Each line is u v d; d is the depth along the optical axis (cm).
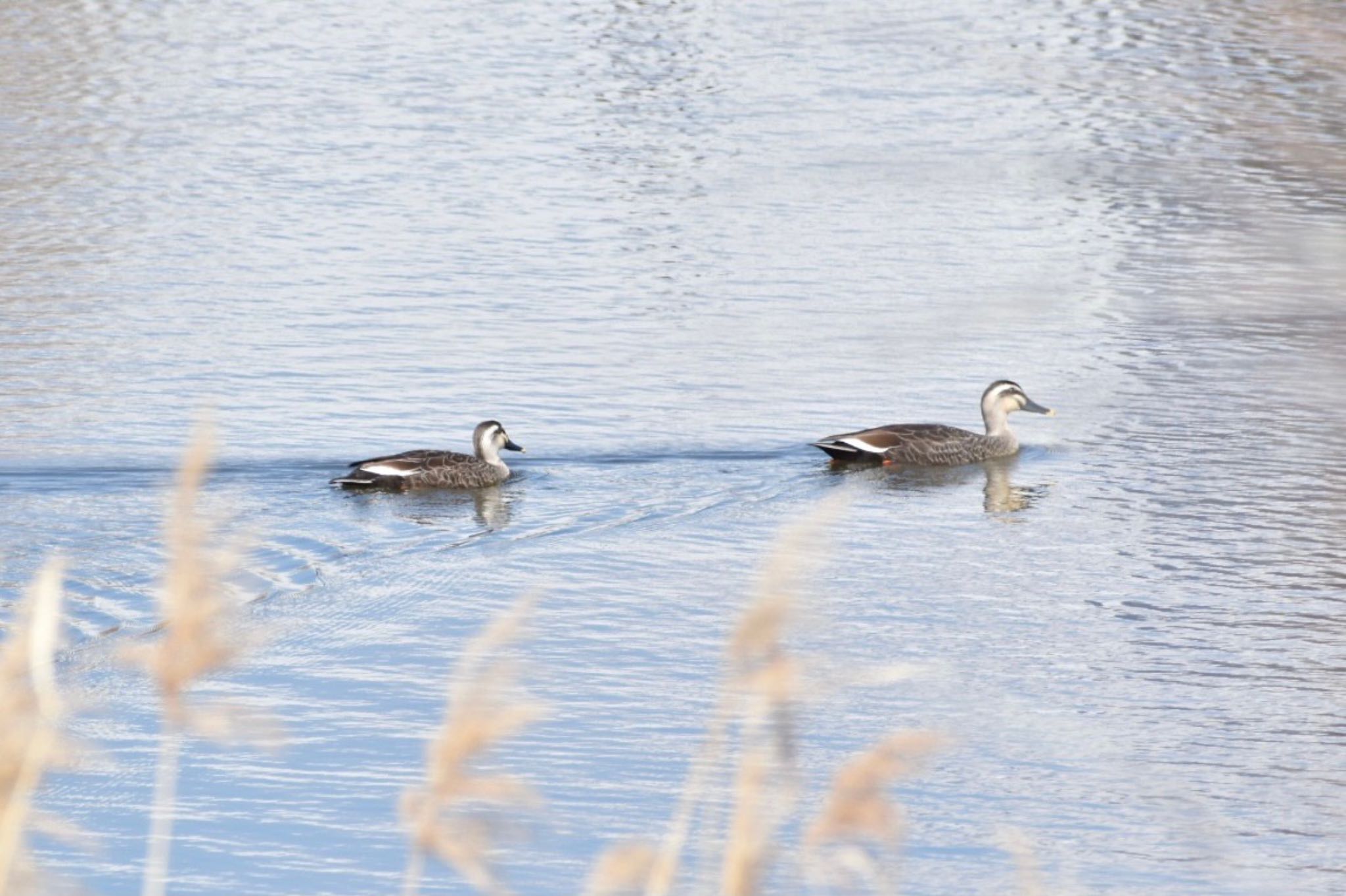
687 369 3081
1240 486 2516
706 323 3356
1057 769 1620
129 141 4888
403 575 2150
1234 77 4628
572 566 2205
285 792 1530
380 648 1905
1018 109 5184
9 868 591
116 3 6775
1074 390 2983
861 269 3753
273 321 3322
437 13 6681
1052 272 3703
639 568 2202
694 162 4744
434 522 2358
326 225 4084
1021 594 2105
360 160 4725
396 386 2952
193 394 2866
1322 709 1759
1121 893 1372
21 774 566
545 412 2850
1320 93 1902
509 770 1564
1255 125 4272
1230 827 1498
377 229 4053
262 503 2397
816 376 3062
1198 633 1975
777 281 3666
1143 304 3459
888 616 2030
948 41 5750
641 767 1589
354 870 1381
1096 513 2423
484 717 589
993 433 2714
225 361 3055
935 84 5491
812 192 4419
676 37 6275
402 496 2466
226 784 1538
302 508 2392
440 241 3956
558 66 5875
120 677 1766
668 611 2039
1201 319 3350
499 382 2991
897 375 3070
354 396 2894
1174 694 1803
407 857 1403
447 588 2111
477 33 6362
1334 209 3859
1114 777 1603
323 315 3372
